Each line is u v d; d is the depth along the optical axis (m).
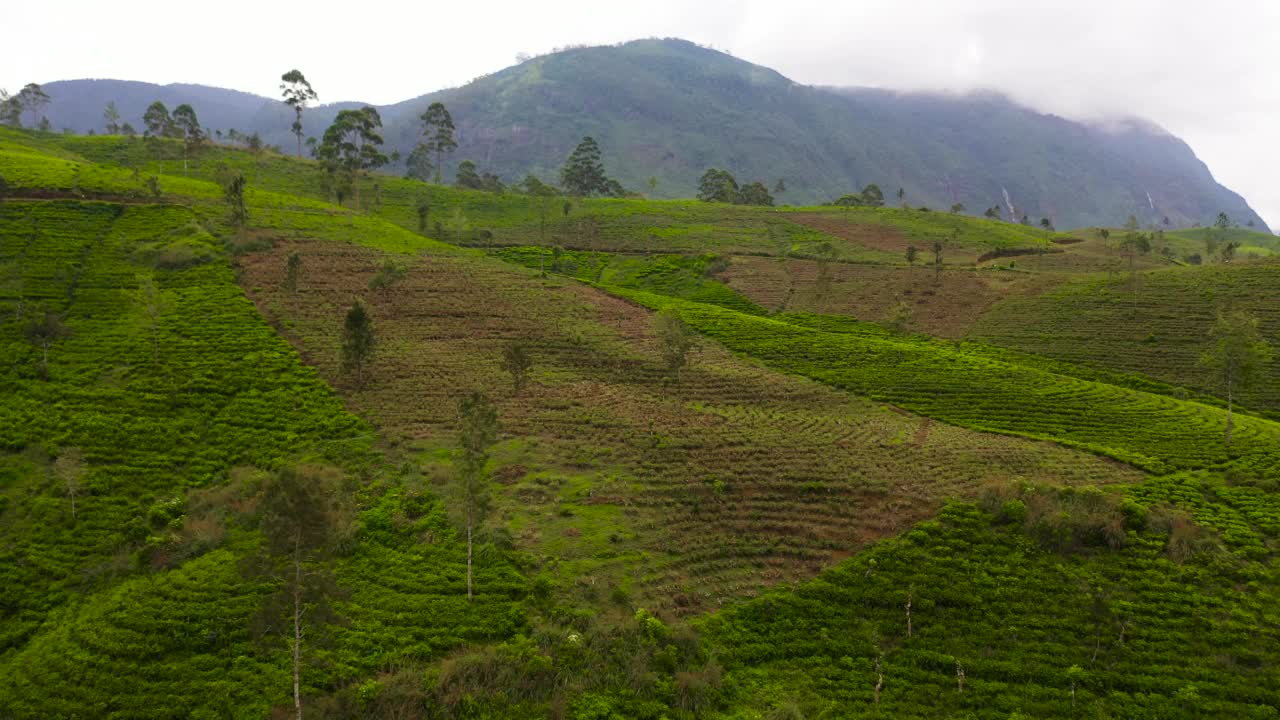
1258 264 111.62
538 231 151.62
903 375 77.19
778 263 136.38
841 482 49.91
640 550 41.38
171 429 52.47
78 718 29.61
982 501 47.00
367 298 85.69
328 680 31.42
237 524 42.69
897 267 133.00
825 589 39.06
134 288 77.19
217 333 69.19
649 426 59.19
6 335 62.84
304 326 74.69
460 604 36.28
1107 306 102.31
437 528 42.69
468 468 38.53
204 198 116.19
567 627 34.94
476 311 86.44
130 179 117.81
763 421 62.28
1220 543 43.50
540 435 56.28
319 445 52.31
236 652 32.91
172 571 38.34
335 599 36.22
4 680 31.78
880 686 33.41
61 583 37.94
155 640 33.56
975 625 37.12
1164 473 54.09
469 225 146.88
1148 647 35.78
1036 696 33.06
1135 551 42.53
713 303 114.75
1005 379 76.81
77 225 92.44
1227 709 32.12
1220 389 77.56
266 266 91.12
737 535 43.72
